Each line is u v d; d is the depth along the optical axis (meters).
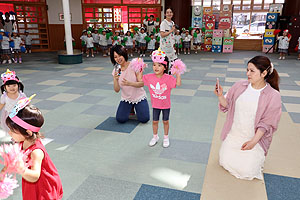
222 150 2.86
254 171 2.67
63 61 10.80
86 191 2.52
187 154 3.25
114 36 13.50
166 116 3.36
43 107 5.10
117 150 3.36
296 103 5.34
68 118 4.51
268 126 2.48
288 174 2.81
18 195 2.40
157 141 3.61
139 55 14.20
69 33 10.66
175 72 3.18
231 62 11.18
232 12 15.70
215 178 2.73
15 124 1.51
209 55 13.80
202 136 3.78
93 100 5.60
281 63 10.91
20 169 1.38
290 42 14.96
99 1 16.19
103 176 2.78
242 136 2.67
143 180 2.71
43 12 15.91
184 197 2.43
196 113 4.75
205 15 15.70
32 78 7.86
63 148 3.41
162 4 16.20
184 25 16.42
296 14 14.90
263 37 15.08
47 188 1.69
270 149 3.36
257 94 2.51
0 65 10.42
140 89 4.08
